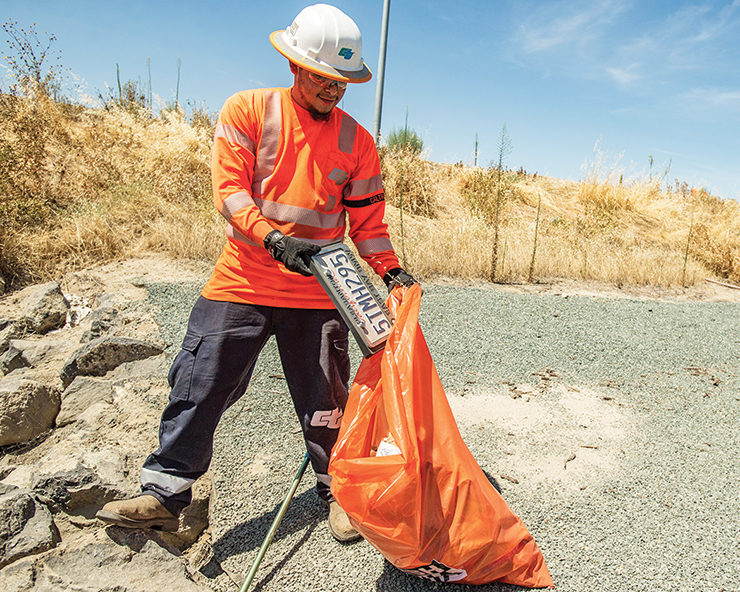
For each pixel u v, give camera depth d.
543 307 6.38
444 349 4.79
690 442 3.40
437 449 2.03
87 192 7.65
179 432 2.21
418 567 2.05
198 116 11.28
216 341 2.21
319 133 2.20
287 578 2.25
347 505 1.98
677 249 11.02
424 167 11.11
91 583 2.10
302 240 2.06
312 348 2.29
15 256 5.70
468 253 8.04
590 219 11.20
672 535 2.50
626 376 4.47
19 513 2.25
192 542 2.54
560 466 3.05
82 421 3.26
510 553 2.12
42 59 8.02
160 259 6.50
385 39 9.59
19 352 4.19
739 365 4.91
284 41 2.14
